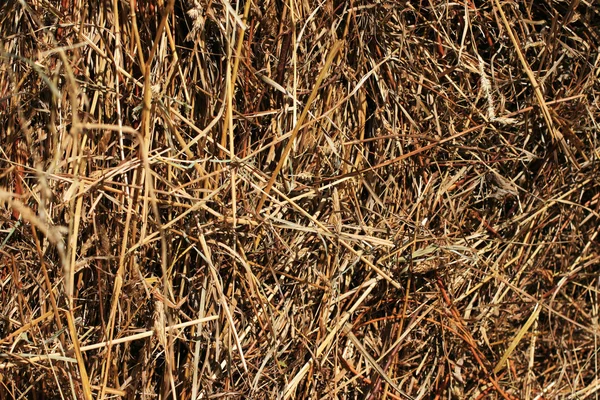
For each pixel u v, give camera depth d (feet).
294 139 2.29
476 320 2.45
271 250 2.33
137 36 2.14
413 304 2.42
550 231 2.50
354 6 2.39
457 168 2.47
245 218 2.27
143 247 2.27
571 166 2.48
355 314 2.41
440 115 2.45
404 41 2.41
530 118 2.46
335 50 2.17
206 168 2.31
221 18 2.30
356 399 2.41
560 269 2.50
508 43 2.48
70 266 2.13
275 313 2.34
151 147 2.30
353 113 2.42
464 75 2.46
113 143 2.28
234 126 2.36
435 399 2.42
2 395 2.27
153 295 2.27
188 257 2.32
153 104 2.24
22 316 2.24
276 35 2.35
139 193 2.20
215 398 2.30
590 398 2.50
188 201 2.28
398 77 2.42
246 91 2.34
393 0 2.40
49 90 2.29
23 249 2.29
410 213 2.42
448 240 2.42
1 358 2.23
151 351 2.30
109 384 2.29
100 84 2.27
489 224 2.49
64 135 2.25
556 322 2.50
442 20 2.45
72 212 2.10
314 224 2.35
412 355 2.44
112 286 2.28
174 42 2.31
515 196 2.49
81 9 2.28
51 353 2.24
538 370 2.52
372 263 2.38
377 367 2.33
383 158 2.42
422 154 2.44
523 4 2.50
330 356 2.39
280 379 2.34
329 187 2.37
